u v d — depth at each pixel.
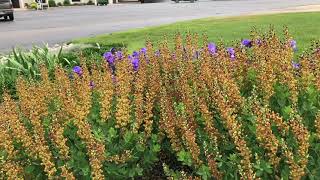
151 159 4.32
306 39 12.52
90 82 5.70
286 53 4.95
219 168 3.96
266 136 3.66
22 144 4.52
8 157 4.21
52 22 34.06
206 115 4.14
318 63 4.81
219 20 21.94
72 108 4.45
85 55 11.84
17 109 5.30
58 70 6.04
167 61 6.00
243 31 16.19
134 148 4.39
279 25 16.95
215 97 4.21
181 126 4.23
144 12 41.81
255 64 4.91
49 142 4.57
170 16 32.25
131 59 6.59
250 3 48.16
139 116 4.41
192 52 6.39
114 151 4.33
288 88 4.44
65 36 21.97
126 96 4.63
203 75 4.84
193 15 31.80
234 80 4.82
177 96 5.00
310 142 3.83
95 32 23.03
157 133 4.74
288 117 4.09
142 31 18.83
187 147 4.05
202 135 4.27
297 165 3.51
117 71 5.49
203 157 4.15
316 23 16.91
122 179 4.35
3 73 9.57
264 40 5.67
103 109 4.54
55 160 4.34
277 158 3.67
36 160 4.34
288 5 36.56
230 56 5.75
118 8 57.53
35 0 74.12
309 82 4.43
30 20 38.22
